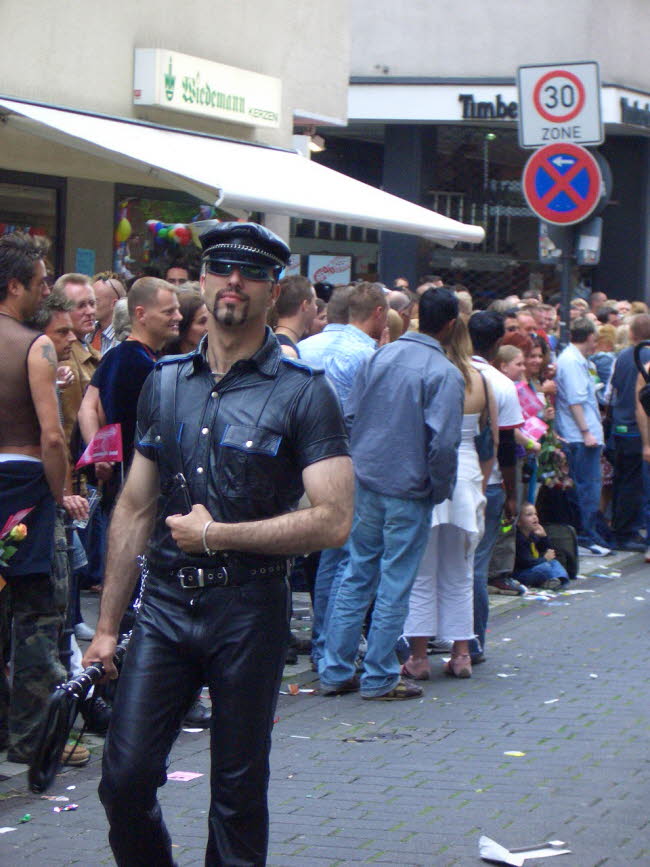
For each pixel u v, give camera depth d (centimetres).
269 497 434
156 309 750
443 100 2339
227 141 1448
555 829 573
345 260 2180
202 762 682
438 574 860
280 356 443
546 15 2323
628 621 1050
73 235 1371
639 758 680
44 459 626
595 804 608
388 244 2348
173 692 432
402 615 806
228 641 428
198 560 430
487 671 885
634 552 1405
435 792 627
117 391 745
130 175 1380
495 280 2525
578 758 682
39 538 629
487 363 917
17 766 655
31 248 636
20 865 534
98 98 1314
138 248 1452
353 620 821
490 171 2502
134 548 452
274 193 1198
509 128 2452
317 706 798
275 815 596
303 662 921
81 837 568
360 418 809
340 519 428
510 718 764
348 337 876
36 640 646
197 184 1215
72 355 920
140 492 454
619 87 2392
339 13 1666
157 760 425
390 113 2359
